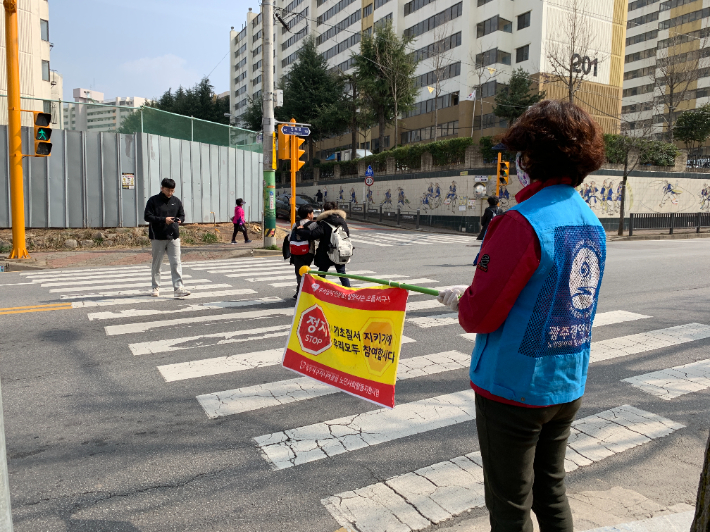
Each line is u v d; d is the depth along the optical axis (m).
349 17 57.62
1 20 26.03
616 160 28.06
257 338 6.05
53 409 4.05
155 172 17.22
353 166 40.31
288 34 72.19
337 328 3.01
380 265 12.67
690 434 3.68
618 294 8.77
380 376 2.79
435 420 3.86
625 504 2.76
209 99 66.94
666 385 4.62
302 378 4.73
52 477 3.07
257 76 84.25
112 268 12.44
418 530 2.58
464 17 42.59
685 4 59.72
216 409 4.05
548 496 1.88
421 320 6.95
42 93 29.58
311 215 8.12
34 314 7.19
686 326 6.67
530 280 1.64
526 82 35.03
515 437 1.71
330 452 3.38
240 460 3.28
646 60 64.25
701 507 1.86
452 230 29.39
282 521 2.66
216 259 14.66
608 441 3.56
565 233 1.65
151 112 17.02
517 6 40.41
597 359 5.36
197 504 2.81
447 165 30.48
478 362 1.80
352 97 46.06
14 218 12.69
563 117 1.71
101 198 16.27
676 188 30.36
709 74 55.03
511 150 1.87
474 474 3.11
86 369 4.96
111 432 3.66
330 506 2.78
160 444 3.49
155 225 8.09
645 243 20.80
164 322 6.78
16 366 5.04
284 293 8.81
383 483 3.01
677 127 37.16
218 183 19.64
